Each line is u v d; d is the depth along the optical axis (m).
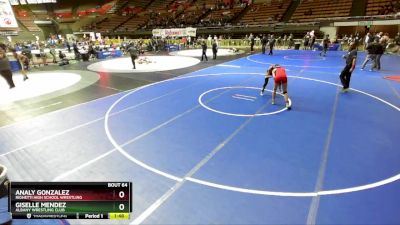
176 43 35.69
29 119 8.40
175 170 5.25
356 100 9.69
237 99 10.02
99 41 35.47
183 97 10.51
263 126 7.39
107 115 8.62
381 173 5.04
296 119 7.88
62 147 6.36
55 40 40.25
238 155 5.80
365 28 30.36
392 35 29.11
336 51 25.98
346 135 6.74
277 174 5.05
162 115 8.46
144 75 15.61
